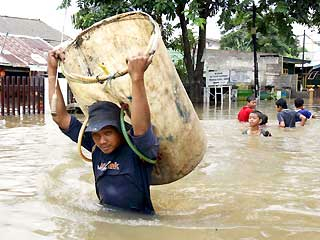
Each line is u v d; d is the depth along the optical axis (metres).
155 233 2.74
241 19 19.30
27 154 5.78
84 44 3.42
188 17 16.77
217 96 23.00
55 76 3.38
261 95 25.12
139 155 3.00
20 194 3.67
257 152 6.15
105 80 3.03
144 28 3.35
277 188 4.10
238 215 3.20
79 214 3.09
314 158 5.71
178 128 3.25
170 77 3.26
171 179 3.48
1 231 2.73
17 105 14.03
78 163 5.15
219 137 7.77
